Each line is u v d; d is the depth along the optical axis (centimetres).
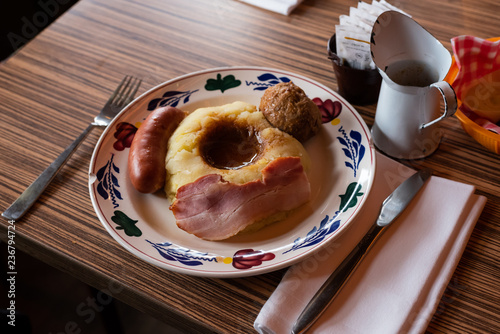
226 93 50
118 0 64
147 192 41
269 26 59
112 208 40
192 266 35
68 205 42
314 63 54
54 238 40
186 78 50
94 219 41
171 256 36
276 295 34
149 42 58
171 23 60
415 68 41
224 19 60
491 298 34
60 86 53
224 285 36
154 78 53
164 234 39
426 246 36
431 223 38
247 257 36
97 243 40
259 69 50
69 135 48
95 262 38
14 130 49
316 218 39
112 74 54
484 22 55
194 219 38
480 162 43
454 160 44
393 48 41
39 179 44
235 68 50
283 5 60
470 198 39
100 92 52
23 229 41
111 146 45
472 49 43
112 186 42
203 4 63
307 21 59
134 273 38
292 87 44
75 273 40
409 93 39
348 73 46
